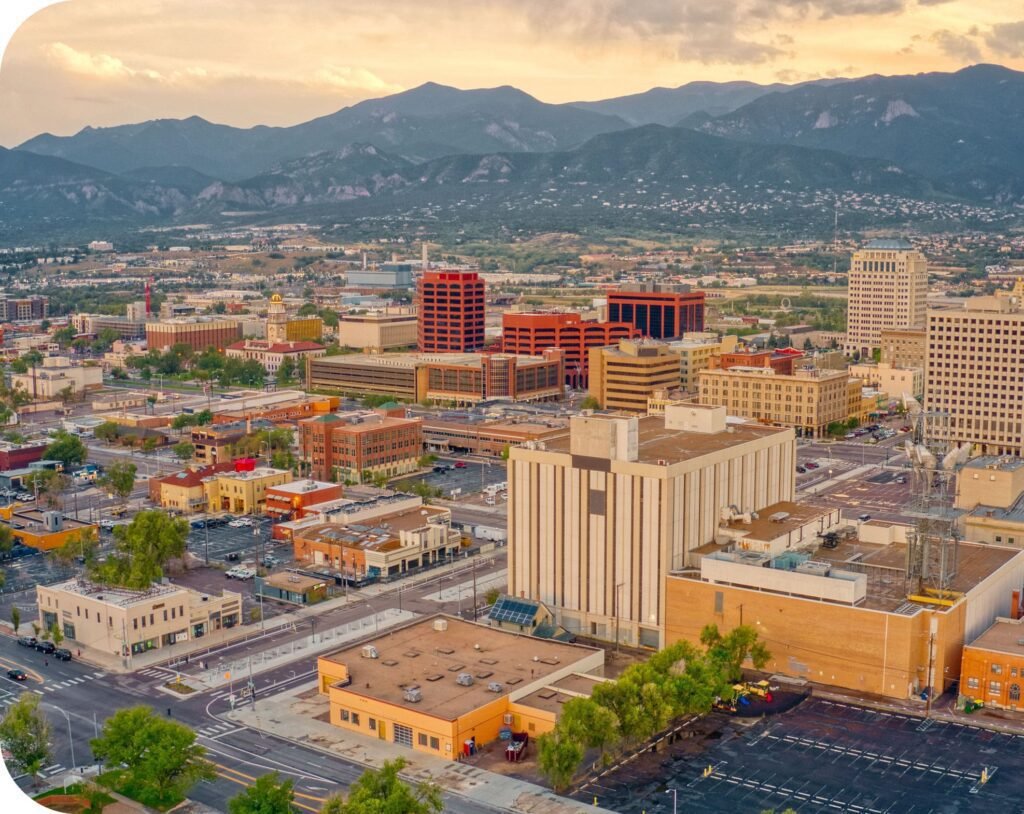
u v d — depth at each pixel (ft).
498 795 615.57
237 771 647.97
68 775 637.71
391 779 573.74
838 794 612.70
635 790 620.08
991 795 609.83
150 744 612.70
